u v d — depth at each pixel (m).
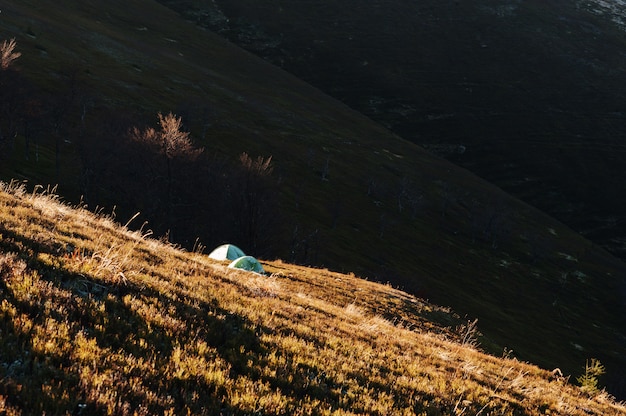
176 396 5.58
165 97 134.38
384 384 8.72
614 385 86.06
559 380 15.77
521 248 138.62
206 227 76.88
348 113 198.12
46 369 5.12
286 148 141.00
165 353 6.75
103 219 17.09
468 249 129.62
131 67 147.38
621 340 108.94
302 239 95.81
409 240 122.62
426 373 10.77
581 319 114.50
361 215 124.50
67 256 9.36
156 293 9.26
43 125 87.94
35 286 7.11
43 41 132.75
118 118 96.94
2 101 77.25
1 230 9.59
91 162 78.50
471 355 16.22
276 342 8.93
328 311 15.70
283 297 15.41
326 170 134.62
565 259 138.00
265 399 6.08
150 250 14.45
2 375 4.79
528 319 107.56
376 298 30.58
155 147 74.50
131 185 77.38
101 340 6.36
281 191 118.50
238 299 11.77
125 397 5.12
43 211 13.60
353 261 102.31
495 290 116.06
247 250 75.88
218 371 6.45
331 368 8.52
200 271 14.19
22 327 5.81
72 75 109.38
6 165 77.12
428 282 107.06
